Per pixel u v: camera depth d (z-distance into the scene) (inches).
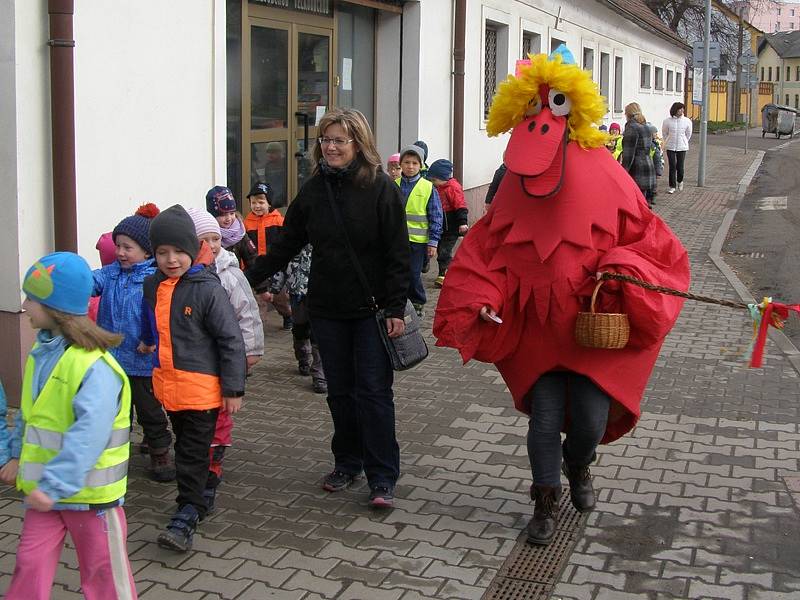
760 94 3469.5
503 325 181.9
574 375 181.9
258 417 262.7
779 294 446.0
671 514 199.8
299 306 289.1
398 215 197.2
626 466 226.1
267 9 391.2
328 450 239.0
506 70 647.8
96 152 275.3
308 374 301.9
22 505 203.2
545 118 176.1
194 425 185.2
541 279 176.7
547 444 183.9
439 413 266.5
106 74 277.0
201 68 315.9
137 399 213.8
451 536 190.1
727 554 182.1
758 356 172.7
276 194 406.9
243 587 169.5
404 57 500.7
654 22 1201.4
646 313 170.1
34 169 254.8
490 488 214.8
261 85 391.9
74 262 135.9
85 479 133.3
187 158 312.3
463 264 184.7
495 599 165.9
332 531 192.1
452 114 552.7
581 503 195.0
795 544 186.4
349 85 467.8
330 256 198.4
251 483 216.7
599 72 932.6
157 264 195.3
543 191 173.3
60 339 136.6
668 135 860.6
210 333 185.6
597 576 173.5
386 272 199.6
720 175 1043.9
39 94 254.7
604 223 176.1
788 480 218.4
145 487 214.8
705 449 238.1
